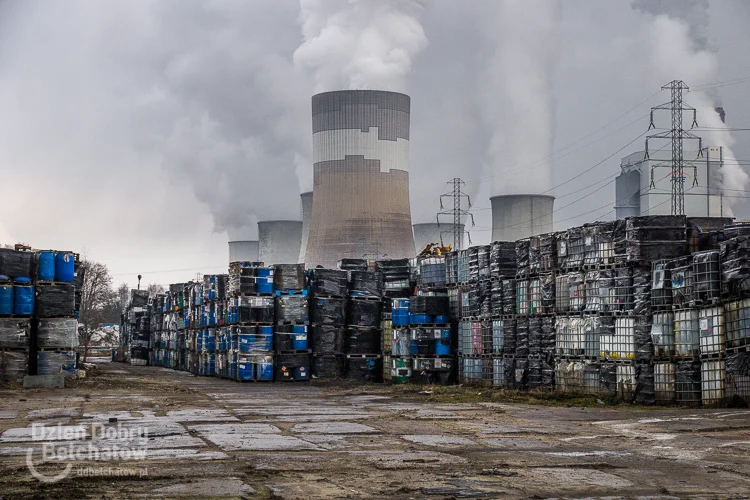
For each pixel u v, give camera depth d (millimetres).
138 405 19828
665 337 20328
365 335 34781
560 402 21172
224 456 11227
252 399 22734
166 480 9461
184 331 46594
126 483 9258
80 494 8641
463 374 29328
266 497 8562
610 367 21625
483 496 8758
